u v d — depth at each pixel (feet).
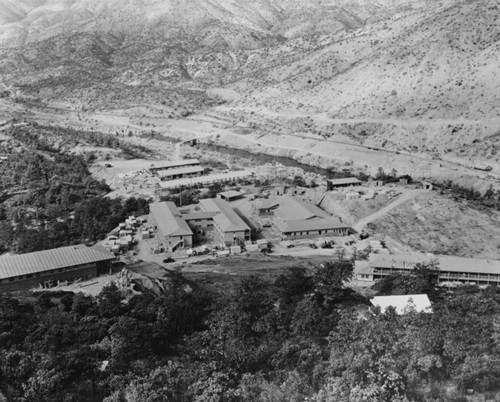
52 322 311.27
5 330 297.74
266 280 416.67
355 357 231.09
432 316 277.44
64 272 468.75
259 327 299.79
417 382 222.89
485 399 211.41
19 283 452.35
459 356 232.73
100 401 235.20
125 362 268.62
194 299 342.23
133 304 347.77
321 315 298.56
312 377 233.96
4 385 237.86
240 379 246.68
